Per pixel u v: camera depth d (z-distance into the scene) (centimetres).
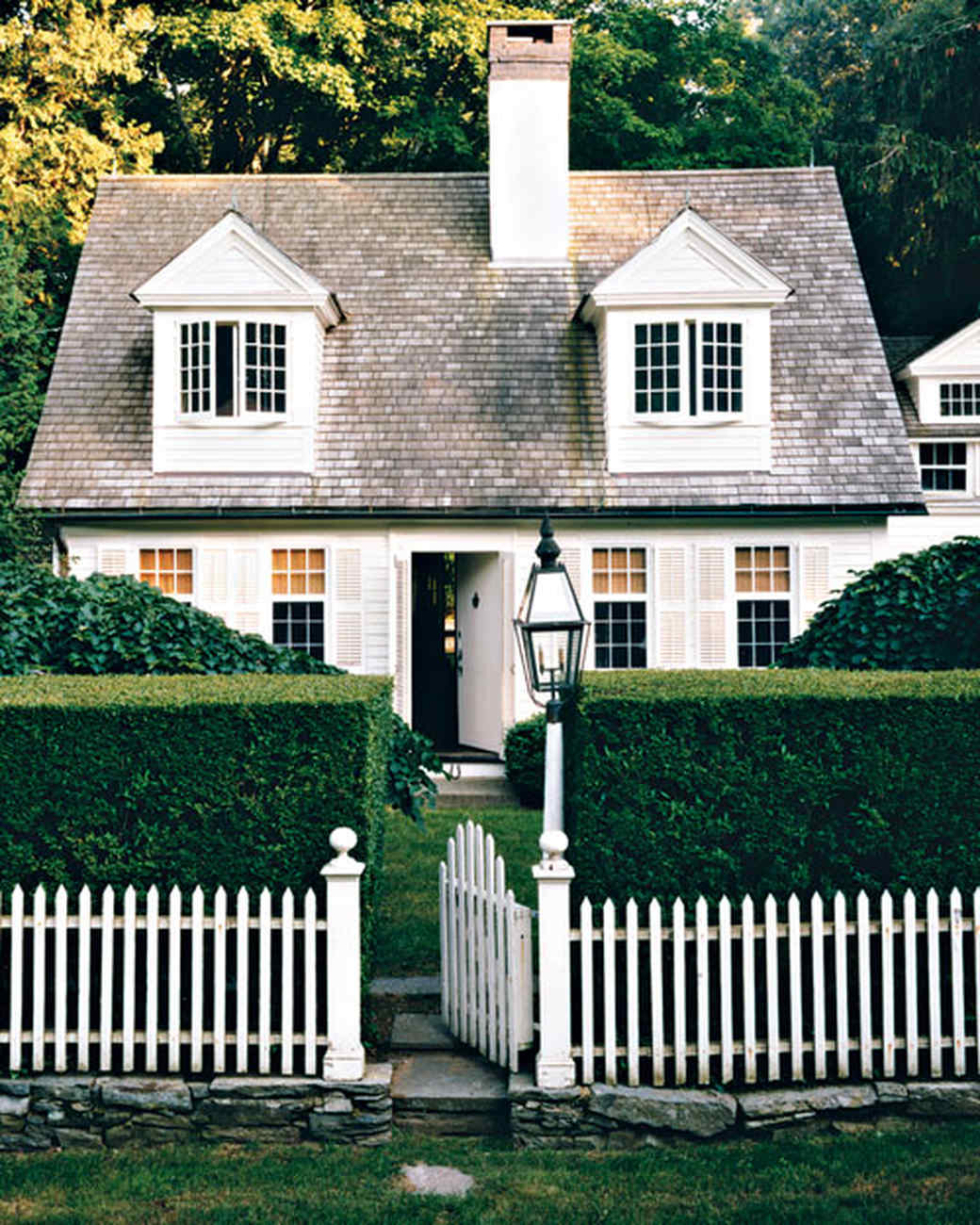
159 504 1720
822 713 643
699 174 2045
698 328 1739
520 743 1606
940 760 642
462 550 1753
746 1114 618
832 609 1102
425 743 1070
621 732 645
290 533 1753
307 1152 616
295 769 652
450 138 2700
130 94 2688
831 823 646
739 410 1753
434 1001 783
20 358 1848
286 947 632
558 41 1939
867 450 1750
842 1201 549
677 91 3011
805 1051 640
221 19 2488
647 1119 617
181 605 1008
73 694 676
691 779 645
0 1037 639
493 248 1938
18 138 2081
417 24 2672
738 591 1761
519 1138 620
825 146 3016
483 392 1809
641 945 657
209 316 1752
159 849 649
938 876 645
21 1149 626
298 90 2747
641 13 2944
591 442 1773
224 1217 537
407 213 2005
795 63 3831
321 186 2038
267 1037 635
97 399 1809
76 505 1717
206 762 648
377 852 766
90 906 632
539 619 706
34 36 2117
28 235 2080
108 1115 628
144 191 2022
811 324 1859
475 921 692
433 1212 544
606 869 647
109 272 1934
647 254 1738
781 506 1711
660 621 1750
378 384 1820
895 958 670
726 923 624
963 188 2923
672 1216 536
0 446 1805
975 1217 527
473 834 701
